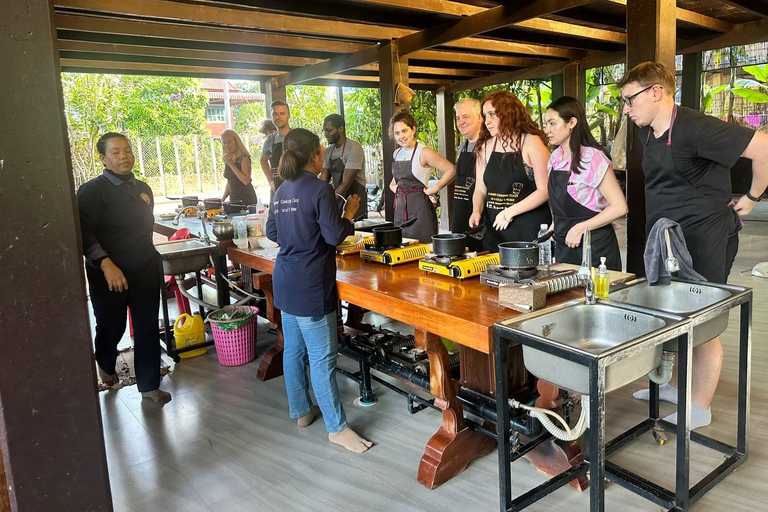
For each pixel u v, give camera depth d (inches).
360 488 95.2
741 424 92.7
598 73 404.2
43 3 56.3
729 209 98.0
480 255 110.3
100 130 498.9
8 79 55.4
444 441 95.6
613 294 89.7
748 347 89.7
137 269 127.6
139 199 128.9
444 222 392.2
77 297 62.2
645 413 115.8
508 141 128.8
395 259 116.3
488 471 98.3
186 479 100.6
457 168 156.0
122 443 114.7
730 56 356.5
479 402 97.0
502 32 247.6
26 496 61.4
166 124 556.7
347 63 262.8
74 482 64.3
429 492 93.0
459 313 81.3
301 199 99.7
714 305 79.5
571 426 105.3
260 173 651.5
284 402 131.4
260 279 142.2
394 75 237.9
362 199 207.3
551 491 83.0
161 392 134.9
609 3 209.8
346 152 201.0
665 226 91.7
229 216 206.2
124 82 535.8
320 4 187.5
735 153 89.2
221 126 744.3
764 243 267.9
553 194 115.4
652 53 138.6
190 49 236.5
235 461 106.0
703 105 367.6
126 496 96.1
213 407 130.0
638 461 98.3
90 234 121.6
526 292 79.6
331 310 105.0
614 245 113.2
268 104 325.4
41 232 59.0
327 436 113.9
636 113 97.0
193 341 165.0
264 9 177.9
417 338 92.3
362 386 127.2
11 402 59.3
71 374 62.6
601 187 106.6
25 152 57.2
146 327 130.3
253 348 159.3
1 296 57.6
